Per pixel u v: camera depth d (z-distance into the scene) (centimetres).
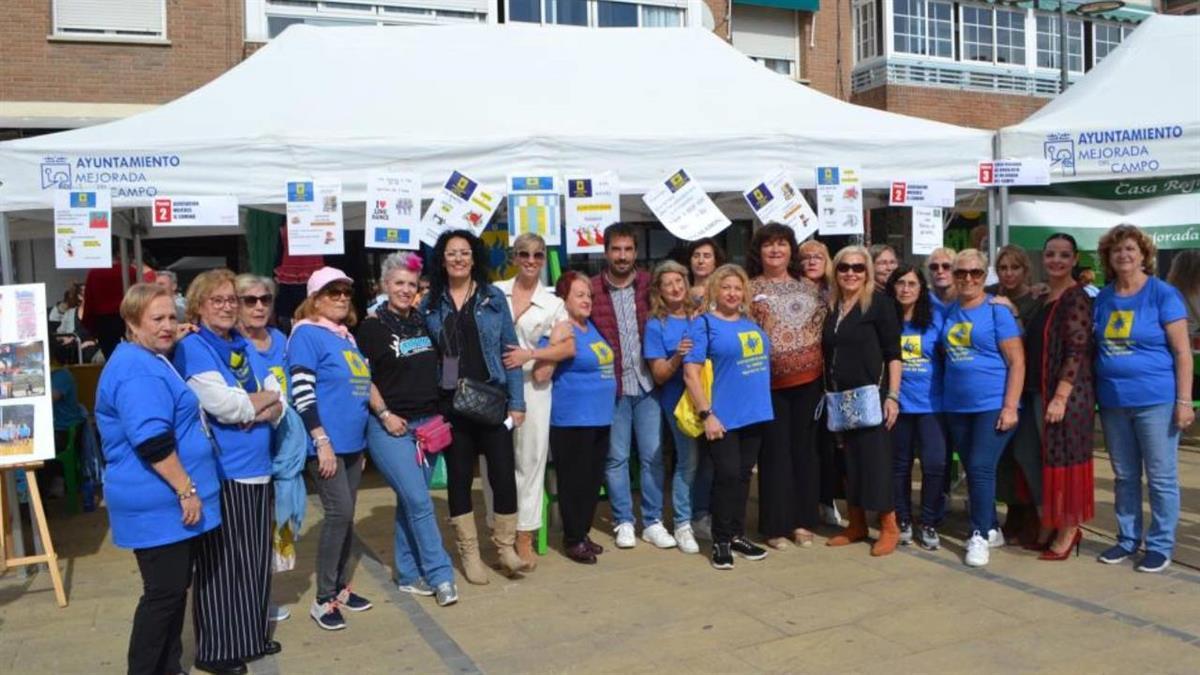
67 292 1198
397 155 612
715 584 495
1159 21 823
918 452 555
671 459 756
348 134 614
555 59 766
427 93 692
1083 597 461
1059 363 504
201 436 368
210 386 374
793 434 551
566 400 522
